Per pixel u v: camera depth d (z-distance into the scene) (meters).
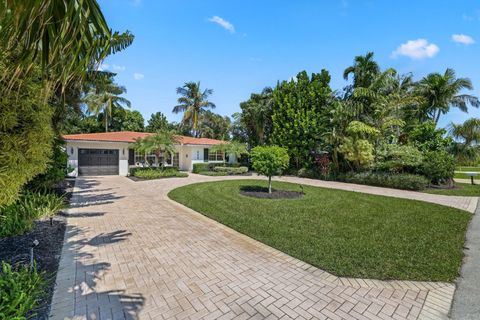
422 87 19.34
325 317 2.40
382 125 13.12
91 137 16.39
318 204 7.73
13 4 1.37
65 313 2.40
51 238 4.43
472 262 3.69
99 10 1.78
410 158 12.34
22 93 2.61
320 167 16.25
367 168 13.67
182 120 28.69
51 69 1.85
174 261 3.64
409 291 2.88
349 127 13.05
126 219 5.94
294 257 3.83
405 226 5.47
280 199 8.51
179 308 2.52
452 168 12.44
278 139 19.02
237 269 3.41
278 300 2.69
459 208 7.50
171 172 16.53
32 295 2.46
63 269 3.31
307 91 17.98
